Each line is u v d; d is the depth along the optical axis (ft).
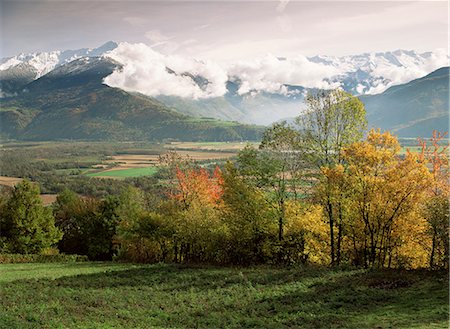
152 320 72.02
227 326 66.90
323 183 117.60
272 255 133.80
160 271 122.21
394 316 66.49
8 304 78.38
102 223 223.30
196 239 146.41
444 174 117.50
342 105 121.80
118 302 85.05
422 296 77.20
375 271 102.47
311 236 129.18
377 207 113.80
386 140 114.73
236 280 105.09
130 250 175.42
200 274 115.34
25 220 189.67
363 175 113.50
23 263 167.43
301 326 65.05
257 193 131.75
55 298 86.12
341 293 84.99
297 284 96.22
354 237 124.06
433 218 105.70
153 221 160.76
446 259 105.50
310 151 123.44
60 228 238.68
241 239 134.72
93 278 112.06
